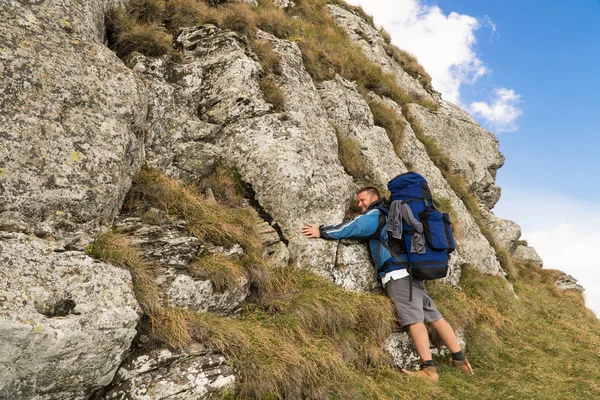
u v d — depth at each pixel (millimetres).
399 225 6781
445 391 6398
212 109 7992
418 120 16516
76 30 5645
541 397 6723
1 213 4215
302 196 7215
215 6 11516
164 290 4914
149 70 7551
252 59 8703
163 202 5922
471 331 8461
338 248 7262
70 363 3740
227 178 7336
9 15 5023
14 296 3584
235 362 4719
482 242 12797
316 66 11594
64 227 4633
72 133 4930
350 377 5445
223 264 5492
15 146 4457
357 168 9844
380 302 6883
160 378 4273
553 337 9820
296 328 5586
